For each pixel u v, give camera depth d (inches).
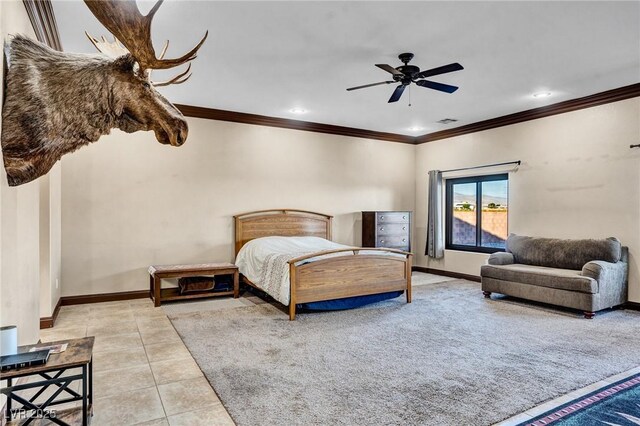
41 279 150.3
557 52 141.5
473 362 117.4
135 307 182.9
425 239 292.7
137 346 130.5
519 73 162.2
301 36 129.3
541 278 182.4
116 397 94.8
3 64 73.3
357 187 274.2
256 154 234.5
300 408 89.8
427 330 148.6
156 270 186.2
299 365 114.6
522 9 112.1
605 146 190.1
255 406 90.7
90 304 187.9
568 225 204.8
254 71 160.6
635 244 180.1
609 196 188.7
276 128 241.8
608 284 171.2
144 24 77.4
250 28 123.6
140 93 86.7
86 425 68.1
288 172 245.9
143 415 86.6
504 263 209.8
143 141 202.4
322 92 188.4
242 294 212.2
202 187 217.5
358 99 199.6
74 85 80.1
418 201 299.7
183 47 136.7
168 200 208.4
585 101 195.6
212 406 90.9
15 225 86.0
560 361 118.3
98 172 192.1
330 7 111.3
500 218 246.7
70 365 66.4
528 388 100.3
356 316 167.9
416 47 137.4
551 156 212.4
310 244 212.7
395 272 188.4
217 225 221.8
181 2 108.2
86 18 115.8
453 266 271.0
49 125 77.8
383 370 111.3
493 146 243.0
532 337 140.6
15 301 86.8
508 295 199.0
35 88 76.3
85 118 82.2
